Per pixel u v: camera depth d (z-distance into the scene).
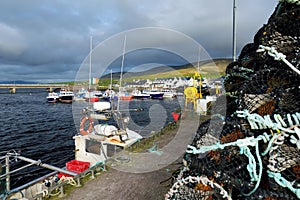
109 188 3.54
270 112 1.61
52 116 30.38
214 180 1.75
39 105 43.44
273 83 1.78
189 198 1.83
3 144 17.06
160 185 3.57
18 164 12.68
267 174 1.55
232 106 2.40
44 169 12.08
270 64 1.92
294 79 1.65
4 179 3.49
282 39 1.79
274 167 1.40
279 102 1.57
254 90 1.80
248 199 1.50
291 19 1.71
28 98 63.41
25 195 3.77
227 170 1.69
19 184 10.32
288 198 1.39
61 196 3.34
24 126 23.61
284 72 1.68
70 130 21.62
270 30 1.88
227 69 2.86
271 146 1.44
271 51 1.50
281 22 1.78
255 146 1.48
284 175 1.48
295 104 1.51
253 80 1.83
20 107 40.53
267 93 1.74
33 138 18.78
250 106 1.71
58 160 13.70
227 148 1.78
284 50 1.76
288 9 1.86
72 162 5.98
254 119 1.50
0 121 26.50
